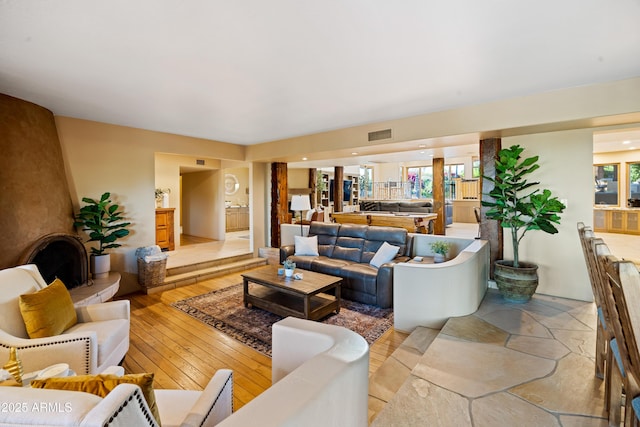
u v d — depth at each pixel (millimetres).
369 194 14664
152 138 4777
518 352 2416
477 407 1804
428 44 2141
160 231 6605
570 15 1800
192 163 7457
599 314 1920
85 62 2396
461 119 3646
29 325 1982
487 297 3711
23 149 3178
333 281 3600
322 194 11906
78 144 4008
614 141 6477
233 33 1978
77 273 3668
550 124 3219
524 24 1897
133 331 3230
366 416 1271
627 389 1311
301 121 4266
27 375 1321
